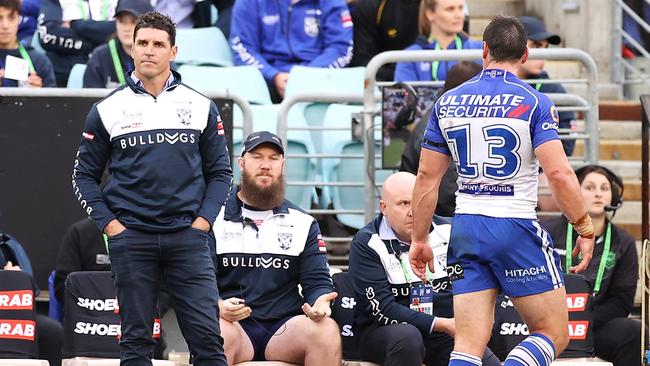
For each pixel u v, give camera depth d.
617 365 30.77
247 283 28.22
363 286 28.27
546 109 23.12
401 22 41.75
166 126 24.44
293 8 40.16
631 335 30.50
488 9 48.34
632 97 45.41
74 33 40.53
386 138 32.72
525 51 23.72
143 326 24.38
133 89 24.58
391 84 32.84
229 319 27.14
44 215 32.56
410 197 28.09
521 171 23.20
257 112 35.81
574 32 45.81
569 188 22.84
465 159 23.41
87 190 24.55
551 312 23.27
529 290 23.19
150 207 24.25
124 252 24.20
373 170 33.47
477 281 23.31
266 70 39.25
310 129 34.03
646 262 27.94
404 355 27.00
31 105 32.50
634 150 41.91
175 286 24.53
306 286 28.22
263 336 28.00
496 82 23.47
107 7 40.94
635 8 46.31
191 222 24.44
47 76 37.94
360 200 35.41
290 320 27.52
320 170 35.59
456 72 30.59
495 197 23.25
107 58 36.84
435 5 37.72
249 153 28.38
